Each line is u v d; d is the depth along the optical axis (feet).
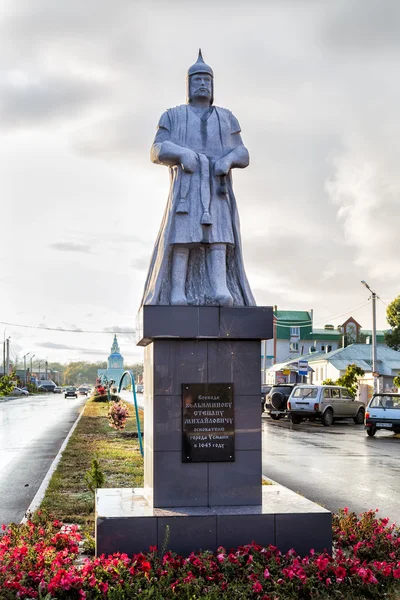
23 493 39.93
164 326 24.12
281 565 21.04
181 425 24.20
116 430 78.95
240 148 27.14
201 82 27.45
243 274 26.71
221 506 23.97
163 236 26.32
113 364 451.94
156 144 26.76
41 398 266.77
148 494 24.90
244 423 24.47
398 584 20.80
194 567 20.53
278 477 46.21
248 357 24.73
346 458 57.93
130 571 19.99
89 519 30.53
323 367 190.19
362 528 25.79
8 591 19.21
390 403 82.69
